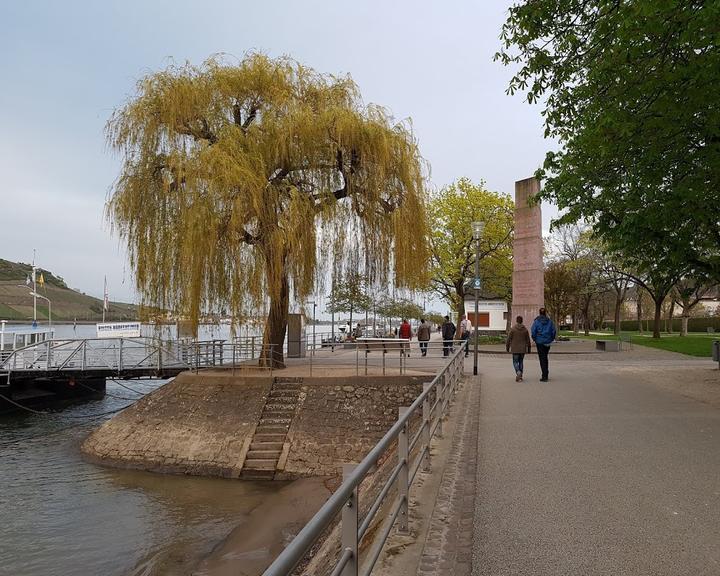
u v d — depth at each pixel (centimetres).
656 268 1620
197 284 1698
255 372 1948
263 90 1912
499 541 472
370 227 1961
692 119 1064
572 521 518
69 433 2305
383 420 1697
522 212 3019
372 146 1880
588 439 870
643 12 837
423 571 413
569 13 1119
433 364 2347
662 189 1268
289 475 1551
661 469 694
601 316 7575
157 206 1841
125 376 2492
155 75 1886
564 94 1216
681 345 3281
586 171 1319
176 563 1014
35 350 2908
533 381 1661
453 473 690
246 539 1083
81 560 1052
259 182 1722
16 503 1373
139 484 1523
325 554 579
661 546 457
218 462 1617
